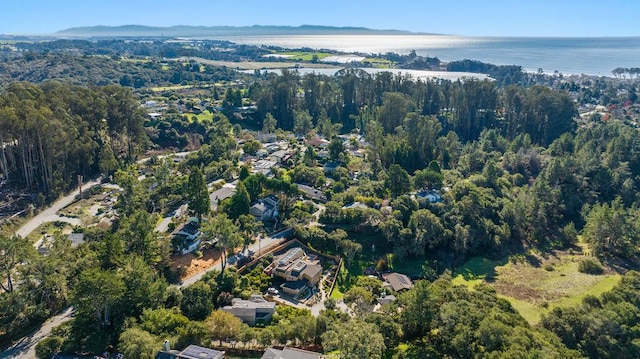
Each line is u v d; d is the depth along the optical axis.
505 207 121.94
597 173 139.88
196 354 58.78
